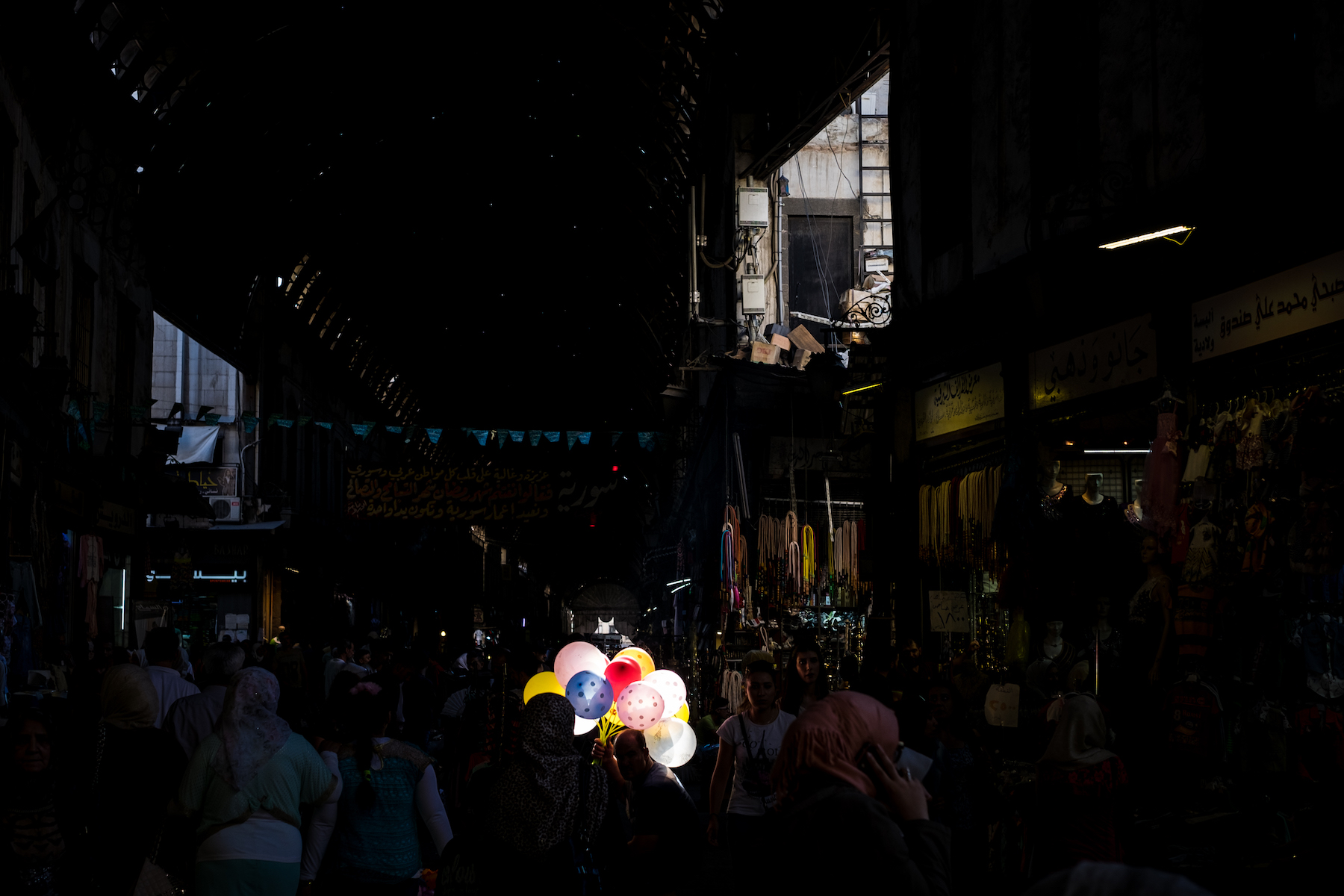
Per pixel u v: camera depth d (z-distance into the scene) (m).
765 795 5.73
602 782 4.25
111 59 17.05
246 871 4.18
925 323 10.62
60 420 13.57
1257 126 7.04
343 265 33.88
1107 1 8.38
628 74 26.11
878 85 20.83
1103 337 8.32
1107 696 7.88
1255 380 6.97
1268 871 5.21
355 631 39.75
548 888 4.07
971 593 10.77
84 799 5.12
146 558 19.25
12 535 11.97
